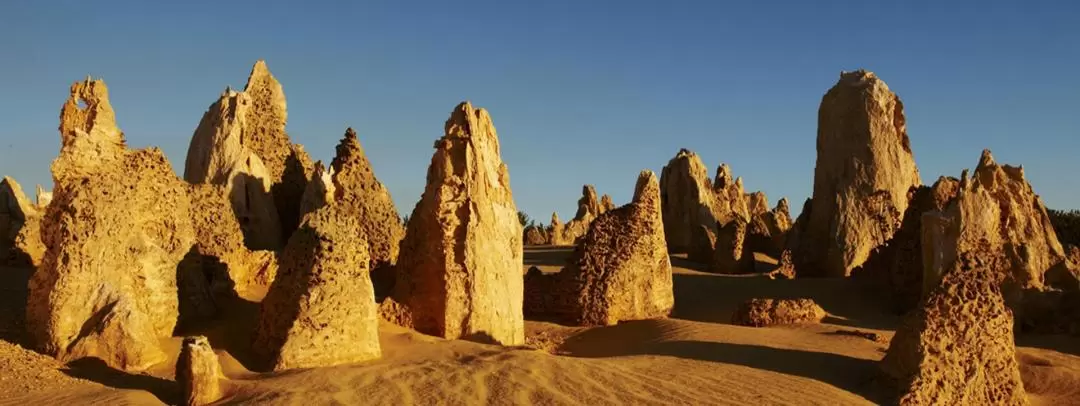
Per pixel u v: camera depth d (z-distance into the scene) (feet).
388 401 39.19
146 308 49.19
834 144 105.81
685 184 136.98
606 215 75.61
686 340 59.21
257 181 69.51
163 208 53.06
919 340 47.47
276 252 65.82
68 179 49.21
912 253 81.61
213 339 50.24
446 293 55.77
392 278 69.62
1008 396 48.11
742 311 71.77
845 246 101.24
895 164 103.45
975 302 48.44
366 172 74.08
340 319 46.65
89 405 38.45
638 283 73.97
